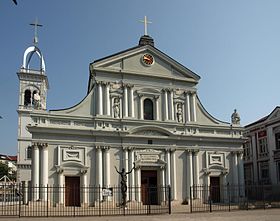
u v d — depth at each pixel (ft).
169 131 129.08
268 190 151.64
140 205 118.42
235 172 137.18
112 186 119.75
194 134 133.18
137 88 130.31
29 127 113.91
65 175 116.26
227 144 138.62
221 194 133.18
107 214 92.99
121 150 123.44
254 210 100.37
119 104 126.82
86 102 123.54
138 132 126.00
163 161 127.24
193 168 131.54
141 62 133.08
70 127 118.42
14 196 139.85
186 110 135.64
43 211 99.76
